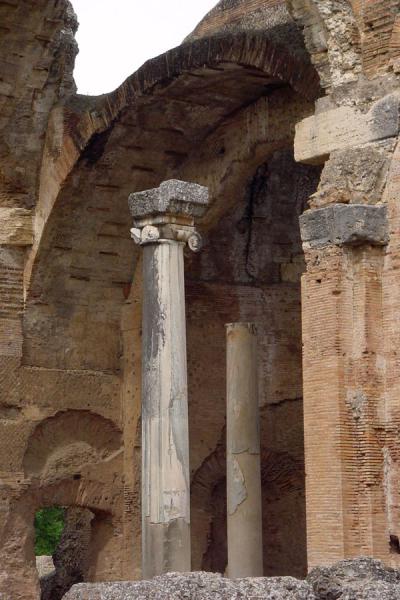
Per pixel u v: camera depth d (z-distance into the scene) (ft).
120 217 96.99
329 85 71.36
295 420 102.17
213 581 44.47
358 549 66.28
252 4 96.22
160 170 95.20
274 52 77.05
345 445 67.00
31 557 95.50
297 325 103.24
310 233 69.31
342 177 68.90
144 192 74.18
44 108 94.73
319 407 67.97
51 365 97.55
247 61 79.05
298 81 75.56
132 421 98.94
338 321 67.62
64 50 94.84
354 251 68.23
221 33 81.05
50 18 91.66
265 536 101.40
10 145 95.04
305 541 100.83
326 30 70.74
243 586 44.16
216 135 92.27
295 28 77.10
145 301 74.13
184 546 71.92
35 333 97.09
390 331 67.36
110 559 98.58
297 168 103.09
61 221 95.50
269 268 102.99
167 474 71.92
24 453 95.96
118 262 99.04
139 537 98.48
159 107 88.79
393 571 46.91
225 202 93.25
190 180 94.32
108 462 98.94
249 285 102.27
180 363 73.15
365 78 69.82
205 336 100.42
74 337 98.43
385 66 69.05
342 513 66.39
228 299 101.45
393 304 67.31
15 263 97.14
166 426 72.38
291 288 103.40
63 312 98.02
